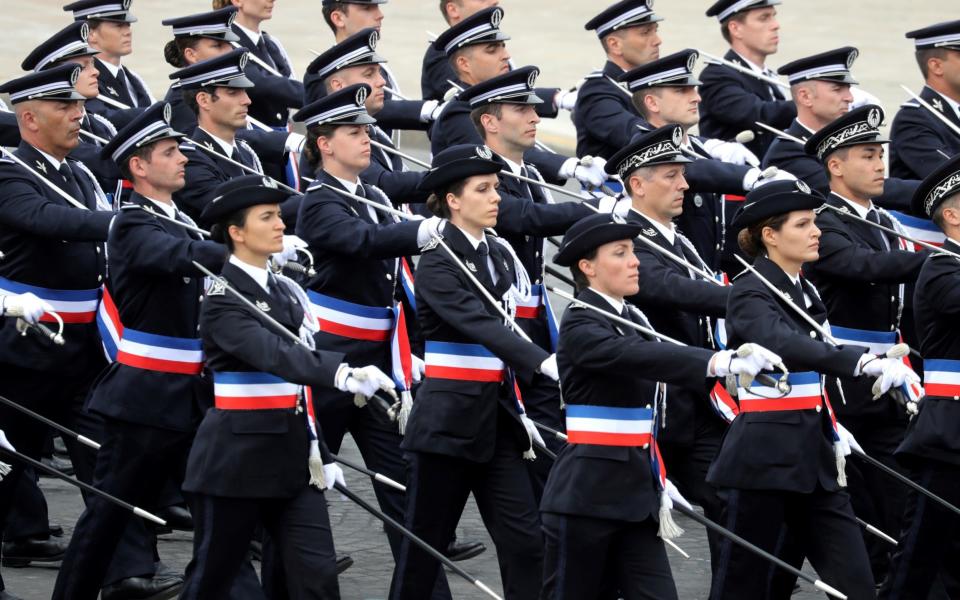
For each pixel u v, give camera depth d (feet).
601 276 83.76
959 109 126.52
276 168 123.03
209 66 108.88
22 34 277.23
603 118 123.13
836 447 87.66
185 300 93.97
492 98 108.78
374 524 112.78
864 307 103.65
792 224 88.17
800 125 122.52
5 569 104.06
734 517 87.92
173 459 94.99
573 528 82.33
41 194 99.19
